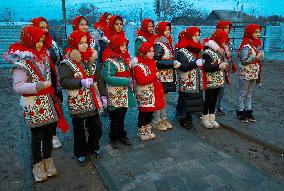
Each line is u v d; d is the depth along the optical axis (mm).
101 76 3953
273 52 16922
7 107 7020
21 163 4191
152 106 4500
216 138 4883
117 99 4266
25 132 5309
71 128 5453
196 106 4918
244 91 5375
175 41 14805
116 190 3418
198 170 3816
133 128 5367
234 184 3480
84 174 3848
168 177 3672
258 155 4281
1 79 10531
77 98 3697
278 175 3717
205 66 4758
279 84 8719
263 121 5531
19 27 13117
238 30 15914
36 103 3320
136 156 4254
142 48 4324
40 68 3299
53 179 3730
